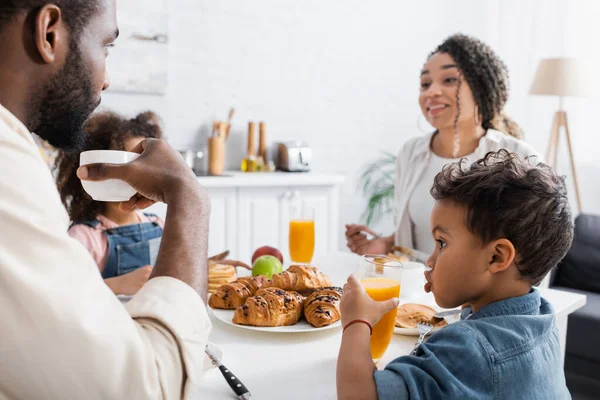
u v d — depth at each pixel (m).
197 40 3.11
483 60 1.85
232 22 3.21
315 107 3.60
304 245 1.59
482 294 0.79
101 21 0.59
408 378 0.68
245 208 2.84
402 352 0.96
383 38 3.84
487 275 0.77
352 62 3.72
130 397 0.50
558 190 0.77
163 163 0.66
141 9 2.89
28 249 0.46
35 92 0.57
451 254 0.79
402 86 3.97
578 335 2.19
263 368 0.88
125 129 1.60
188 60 3.09
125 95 2.91
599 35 3.66
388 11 3.84
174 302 0.56
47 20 0.54
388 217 3.97
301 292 1.16
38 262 0.46
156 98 3.01
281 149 3.26
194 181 0.66
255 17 3.29
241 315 1.03
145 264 1.56
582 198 3.81
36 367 0.46
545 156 3.96
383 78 3.88
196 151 2.94
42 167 0.50
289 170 3.20
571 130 3.83
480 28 4.22
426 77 1.95
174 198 0.64
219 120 3.22
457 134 1.91
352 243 1.92
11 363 0.46
